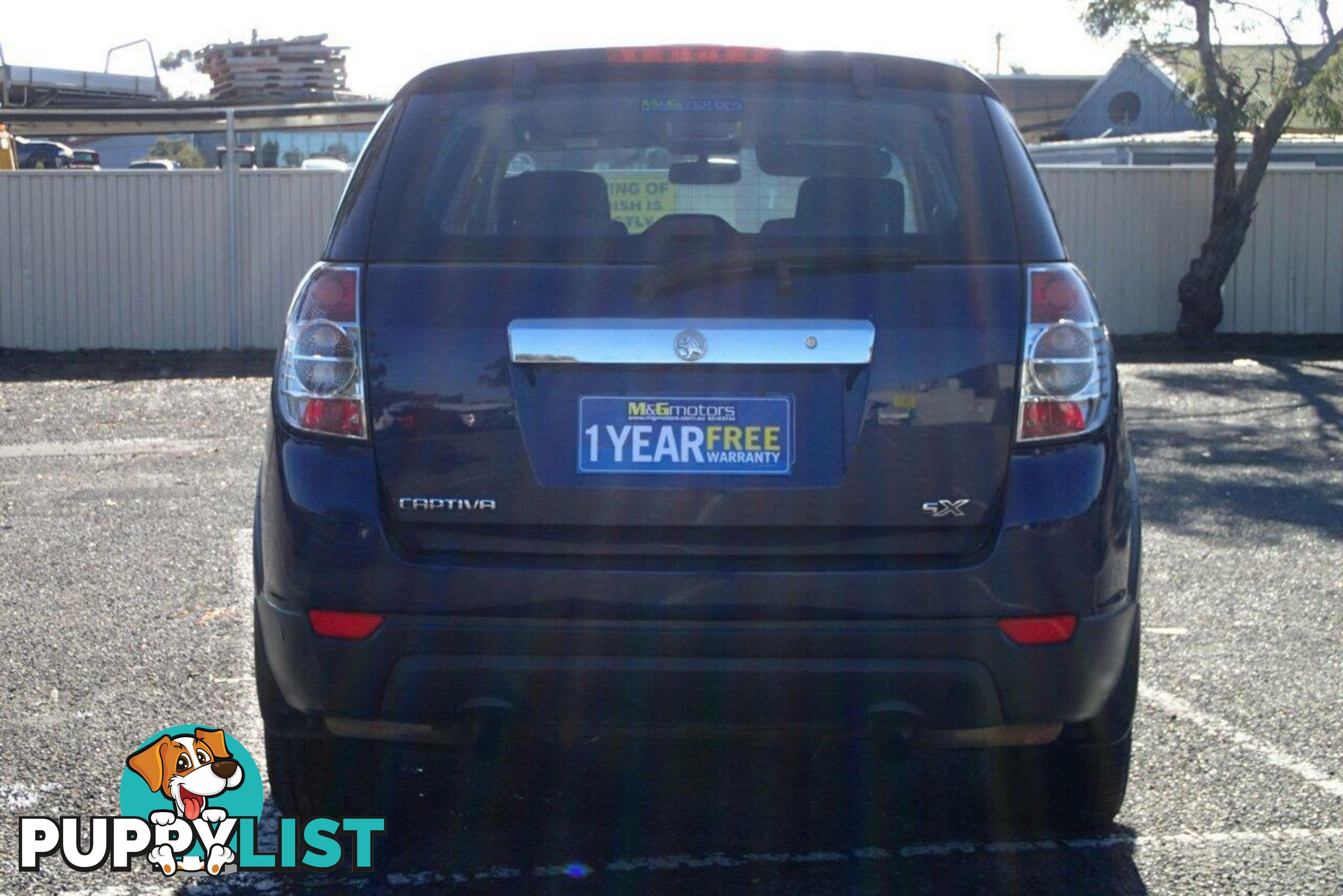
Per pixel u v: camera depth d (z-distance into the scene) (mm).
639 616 3082
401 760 4445
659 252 3168
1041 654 3117
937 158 3367
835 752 4527
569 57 3473
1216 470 10070
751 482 3096
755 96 3467
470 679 3094
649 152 3490
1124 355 18391
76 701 4918
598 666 3072
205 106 23469
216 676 5203
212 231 19000
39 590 6531
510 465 3109
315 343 3193
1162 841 3803
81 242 18984
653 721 3117
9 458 10789
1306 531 7922
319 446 3178
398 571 3102
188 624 5941
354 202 3332
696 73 3471
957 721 3135
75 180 18891
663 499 3096
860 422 3100
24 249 18969
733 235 3195
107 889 3529
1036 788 3758
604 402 3107
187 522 8195
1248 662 5430
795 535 3109
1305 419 12664
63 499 8938
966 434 3117
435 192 3305
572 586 3072
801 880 3580
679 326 3096
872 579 3066
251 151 21156
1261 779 4230
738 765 4418
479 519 3121
